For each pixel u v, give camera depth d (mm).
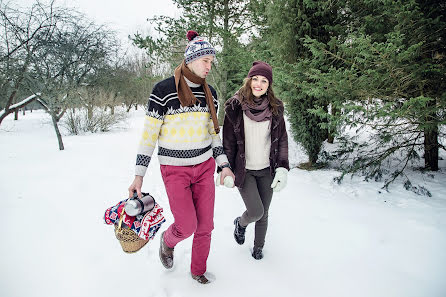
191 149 1872
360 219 3160
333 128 4254
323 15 4992
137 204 1736
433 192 3820
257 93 2080
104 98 15156
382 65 3432
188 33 1910
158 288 2023
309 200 3787
